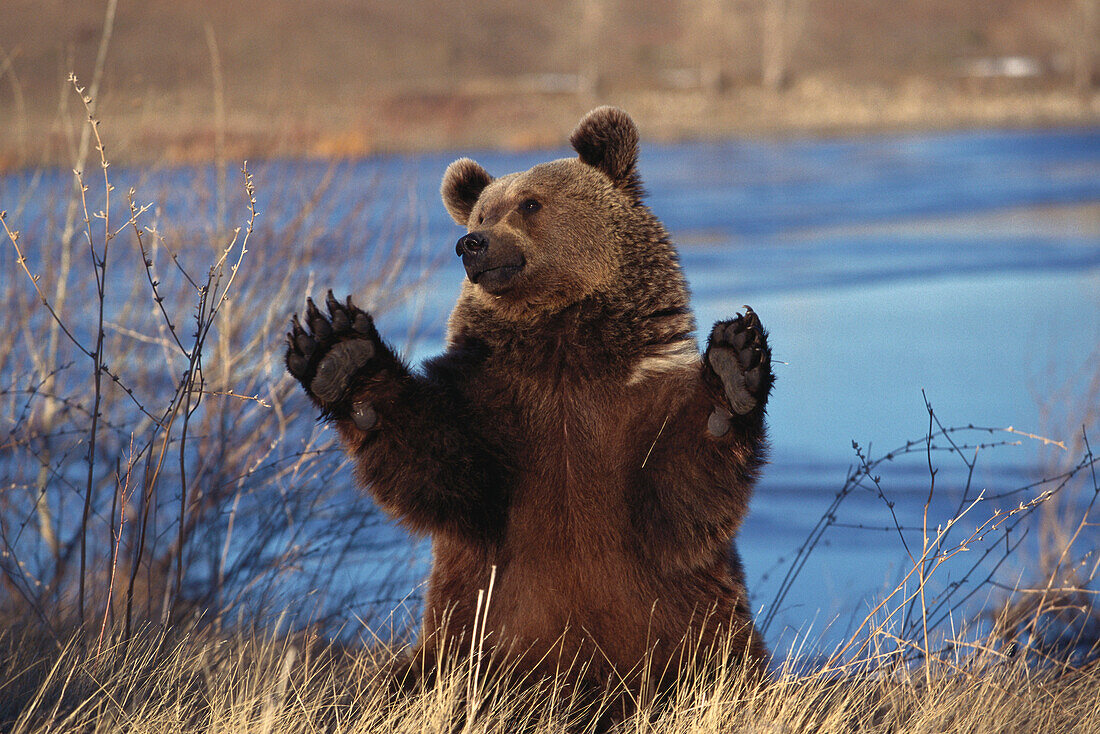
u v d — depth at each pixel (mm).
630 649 8102
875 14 169250
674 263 9031
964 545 9273
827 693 8711
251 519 12781
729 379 7434
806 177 67438
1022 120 113125
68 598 11695
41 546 13492
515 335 8656
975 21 165250
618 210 8984
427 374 8367
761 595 13414
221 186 12859
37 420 12906
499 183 9352
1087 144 88375
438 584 8609
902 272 35906
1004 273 35469
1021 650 9883
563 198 8875
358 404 7750
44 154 13672
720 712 7559
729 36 145375
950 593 10352
